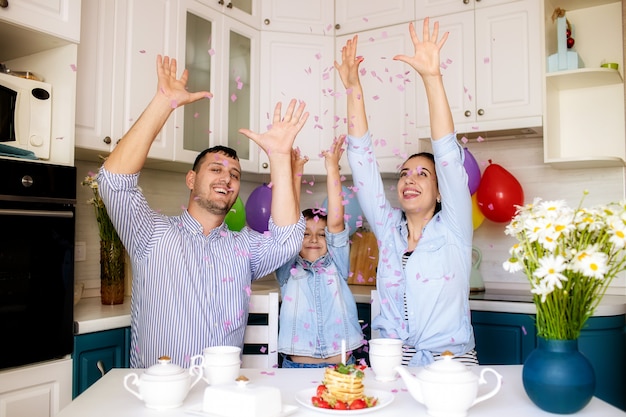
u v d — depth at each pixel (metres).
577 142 2.76
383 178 3.20
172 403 1.02
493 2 2.67
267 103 2.94
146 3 2.30
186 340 1.65
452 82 2.75
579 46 2.77
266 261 1.77
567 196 2.78
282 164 1.70
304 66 3.02
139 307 1.71
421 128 2.83
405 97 2.88
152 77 2.31
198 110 2.57
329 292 2.01
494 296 2.52
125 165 1.54
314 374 1.29
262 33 2.96
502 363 2.36
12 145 1.75
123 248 2.24
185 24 2.49
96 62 2.10
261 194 2.84
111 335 1.94
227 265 1.72
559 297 1.02
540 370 1.01
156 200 2.74
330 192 2.00
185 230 1.76
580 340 2.23
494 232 2.94
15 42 1.89
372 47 2.98
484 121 2.67
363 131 1.75
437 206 1.84
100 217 2.17
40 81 1.89
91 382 1.87
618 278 2.63
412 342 1.61
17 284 1.66
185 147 2.49
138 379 1.05
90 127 2.07
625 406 2.30
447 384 0.96
